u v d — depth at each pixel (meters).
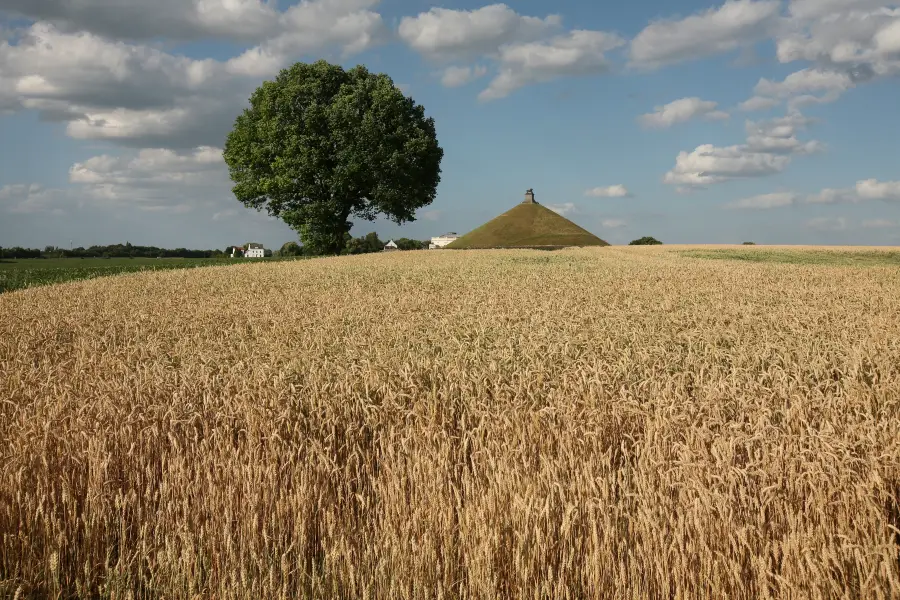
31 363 9.66
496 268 30.92
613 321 12.77
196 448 6.05
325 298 18.42
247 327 13.62
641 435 5.82
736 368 7.94
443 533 4.72
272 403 6.82
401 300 17.62
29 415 6.81
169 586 4.64
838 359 8.97
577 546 4.48
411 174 51.19
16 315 15.95
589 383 7.08
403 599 4.41
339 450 6.04
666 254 48.28
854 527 4.34
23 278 31.73
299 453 5.74
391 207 51.12
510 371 8.21
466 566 4.54
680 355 9.12
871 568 3.96
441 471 5.30
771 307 16.00
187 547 4.73
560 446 5.55
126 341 12.03
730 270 29.23
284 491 5.32
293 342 11.05
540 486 4.91
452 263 35.19
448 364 8.39
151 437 6.19
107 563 4.79
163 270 33.53
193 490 5.34
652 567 4.30
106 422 6.55
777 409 6.29
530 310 15.00
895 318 13.95
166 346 11.22
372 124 48.69
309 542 5.07
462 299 17.80
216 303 18.08
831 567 3.95
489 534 4.51
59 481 5.55
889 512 4.62
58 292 21.61
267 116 51.09
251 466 5.52
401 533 4.74
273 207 53.75
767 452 5.05
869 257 46.06
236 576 4.71
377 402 7.22
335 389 7.34
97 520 5.08
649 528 4.40
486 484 5.24
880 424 5.48
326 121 49.88
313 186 50.69
